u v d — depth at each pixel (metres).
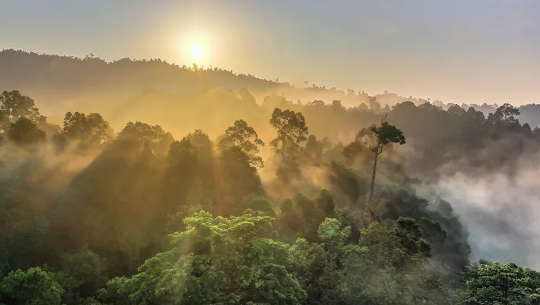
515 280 31.28
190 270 23.58
